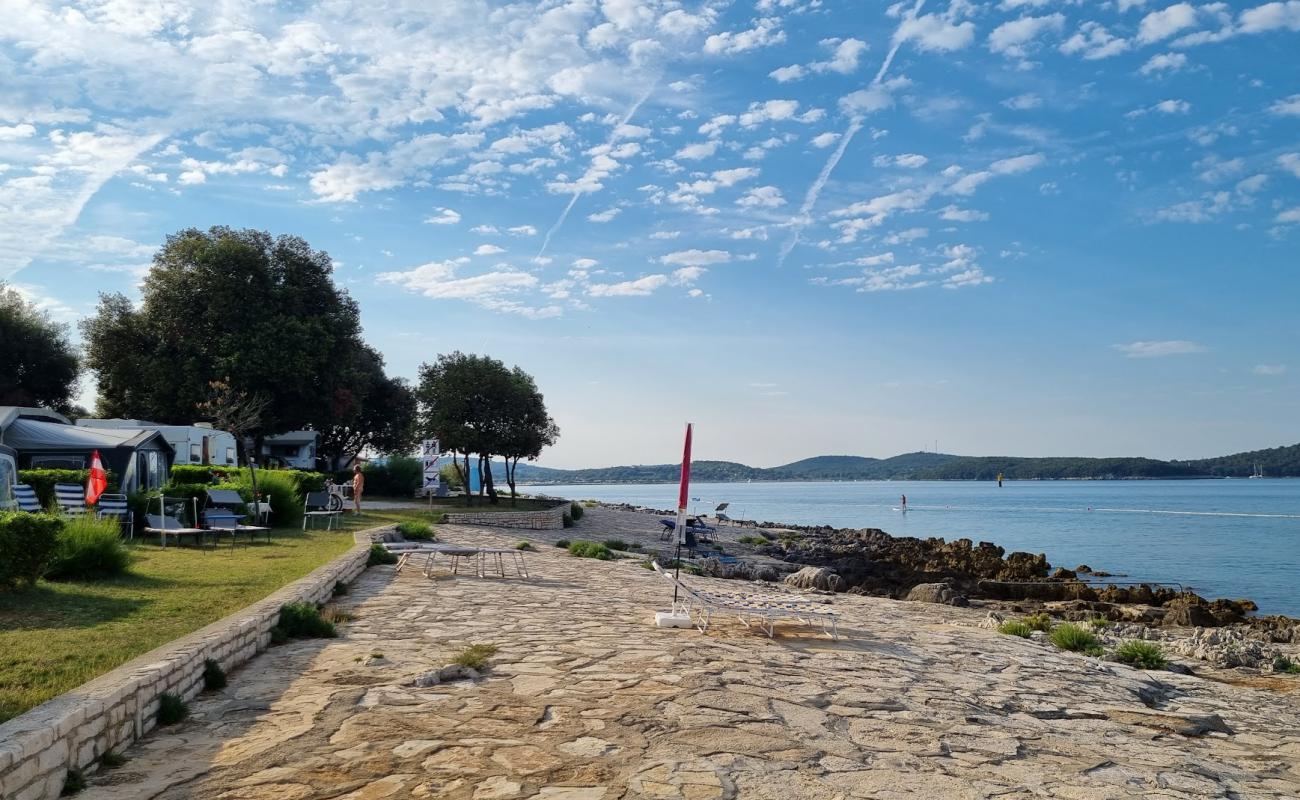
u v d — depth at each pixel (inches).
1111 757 282.7
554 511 1590.8
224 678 314.8
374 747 249.1
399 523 1075.9
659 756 249.6
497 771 232.7
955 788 238.4
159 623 360.8
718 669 368.5
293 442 2506.2
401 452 2787.9
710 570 1185.4
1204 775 271.0
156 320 1852.9
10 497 700.0
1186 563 1723.7
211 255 1852.9
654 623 482.0
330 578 538.0
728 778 233.9
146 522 759.1
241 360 1788.9
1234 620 923.4
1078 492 7741.1
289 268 1990.7
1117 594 1152.2
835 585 1059.9
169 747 245.9
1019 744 289.1
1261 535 2412.6
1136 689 408.2
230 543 750.5
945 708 330.3
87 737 220.1
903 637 510.0
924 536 2669.8
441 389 1843.0
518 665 361.7
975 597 1197.1
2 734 193.3
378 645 395.2
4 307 2031.3
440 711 287.7
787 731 282.5
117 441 1035.3
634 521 2031.3
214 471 1016.9
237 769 229.5
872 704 327.6
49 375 2103.8
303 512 1002.1
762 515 4065.0
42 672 273.6
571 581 698.8
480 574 713.0
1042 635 583.8
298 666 348.5
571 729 272.7
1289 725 360.2
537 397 1935.3
